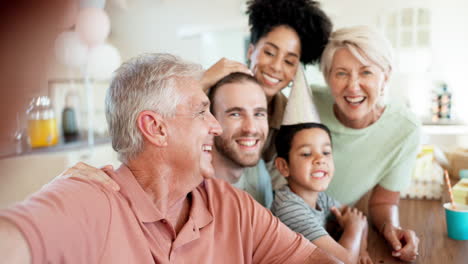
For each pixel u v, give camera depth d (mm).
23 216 451
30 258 432
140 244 604
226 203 781
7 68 136
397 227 986
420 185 1246
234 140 973
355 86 1034
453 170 1361
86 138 2014
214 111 984
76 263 506
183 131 664
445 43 2283
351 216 999
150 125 648
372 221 1132
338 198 1192
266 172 1167
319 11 1088
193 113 674
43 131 1618
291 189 1025
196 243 694
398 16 2258
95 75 2092
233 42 2830
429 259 857
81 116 2229
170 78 656
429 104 2324
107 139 2021
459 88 2283
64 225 492
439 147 1471
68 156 2010
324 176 979
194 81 690
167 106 648
